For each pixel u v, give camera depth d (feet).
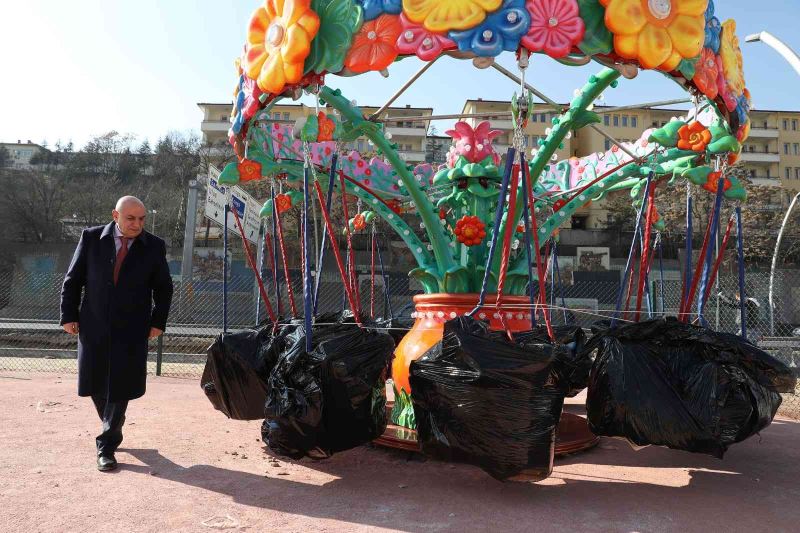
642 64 12.34
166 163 234.58
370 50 12.64
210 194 46.01
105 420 14.33
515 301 18.54
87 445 16.40
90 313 14.38
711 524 10.99
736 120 15.48
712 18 14.14
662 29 12.34
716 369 12.82
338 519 10.99
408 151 186.19
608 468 15.29
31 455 15.15
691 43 12.58
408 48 12.32
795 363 34.94
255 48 14.57
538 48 11.85
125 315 14.46
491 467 11.73
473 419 11.73
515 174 12.56
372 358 14.06
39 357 45.16
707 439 12.29
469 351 11.90
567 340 17.54
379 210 21.27
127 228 14.66
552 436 11.89
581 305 79.30
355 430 13.78
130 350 14.47
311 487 13.10
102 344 14.24
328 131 14.16
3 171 194.29
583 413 25.61
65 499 11.79
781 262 149.28
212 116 217.97
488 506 11.88
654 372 12.79
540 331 13.67
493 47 11.83
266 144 19.31
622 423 12.61
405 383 18.51
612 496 12.71
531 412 11.70
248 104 15.29
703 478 14.35
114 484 12.92
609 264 148.87
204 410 22.77
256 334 17.26
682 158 20.12
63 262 146.51
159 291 15.43
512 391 11.66
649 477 14.39
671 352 13.32
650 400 12.43
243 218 45.50
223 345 16.94
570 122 16.20
